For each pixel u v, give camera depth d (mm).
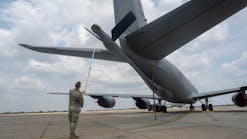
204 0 10086
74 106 6520
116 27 12922
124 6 17359
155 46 14273
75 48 14617
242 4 10281
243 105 18922
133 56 15258
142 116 16812
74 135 6367
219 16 11008
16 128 9758
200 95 22609
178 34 12531
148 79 18031
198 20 11258
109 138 6109
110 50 13391
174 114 18547
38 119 16844
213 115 15180
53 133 7781
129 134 6828
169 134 6602
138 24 17656
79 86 6777
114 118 15266
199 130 7430
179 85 21469
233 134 6375
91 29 12352
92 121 12859
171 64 20625
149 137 6105
